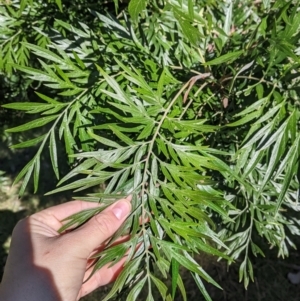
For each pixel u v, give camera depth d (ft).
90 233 0.81
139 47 1.00
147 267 0.67
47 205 2.29
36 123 0.85
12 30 1.24
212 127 0.77
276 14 0.87
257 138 0.77
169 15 1.06
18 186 2.37
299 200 1.09
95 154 0.72
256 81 0.93
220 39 0.98
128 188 0.71
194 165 0.73
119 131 0.73
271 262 2.05
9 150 2.39
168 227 0.68
